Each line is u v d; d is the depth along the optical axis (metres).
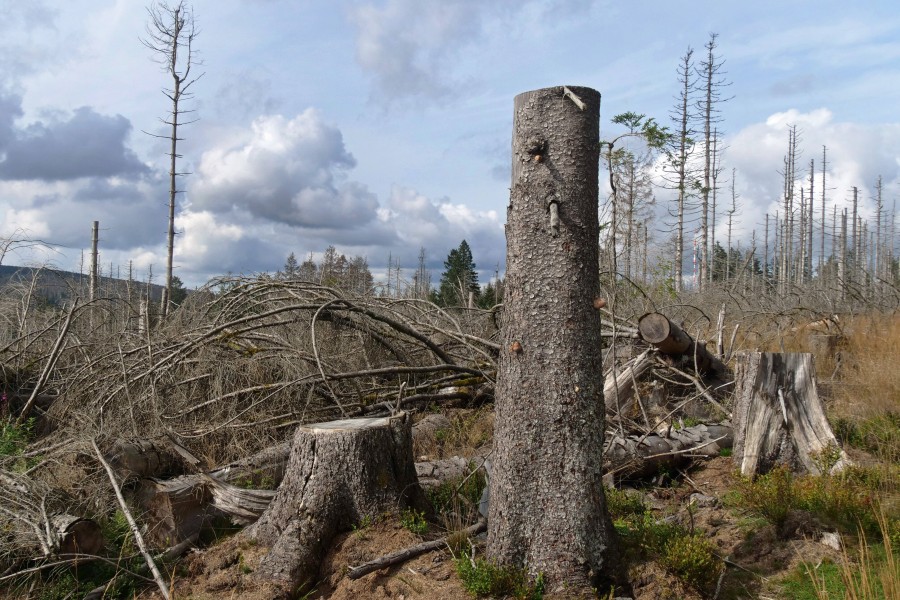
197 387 7.98
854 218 41.72
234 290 9.40
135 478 5.95
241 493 5.64
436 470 6.31
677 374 8.72
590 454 4.18
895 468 6.00
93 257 11.39
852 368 10.35
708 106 28.92
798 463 6.30
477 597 4.06
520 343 4.23
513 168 4.36
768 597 4.38
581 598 3.95
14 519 5.01
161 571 5.15
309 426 5.24
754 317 14.15
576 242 4.20
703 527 5.38
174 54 18.58
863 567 4.21
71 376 8.35
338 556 4.84
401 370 8.66
